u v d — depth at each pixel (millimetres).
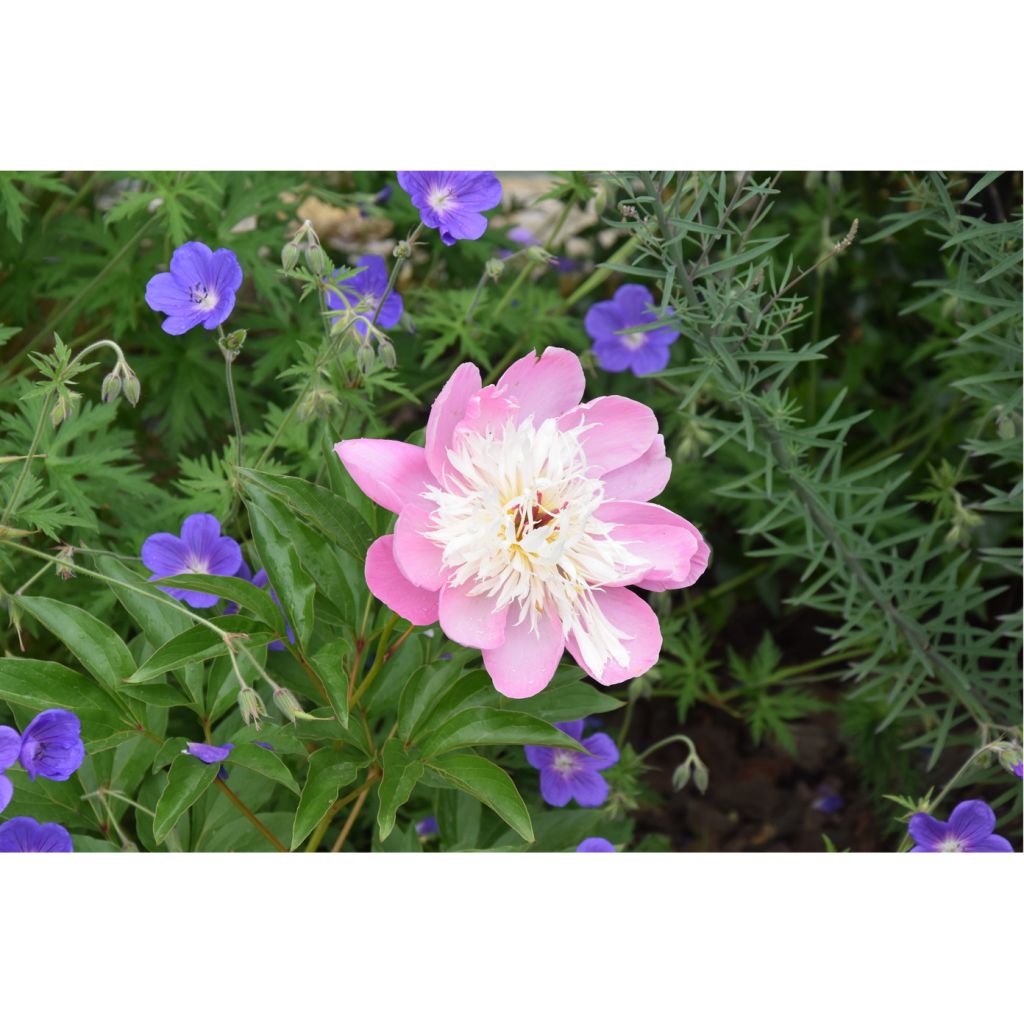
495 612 771
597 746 971
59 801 881
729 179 1195
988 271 969
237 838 892
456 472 784
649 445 803
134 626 1023
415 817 1013
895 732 1142
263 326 1190
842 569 1021
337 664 811
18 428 987
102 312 1243
